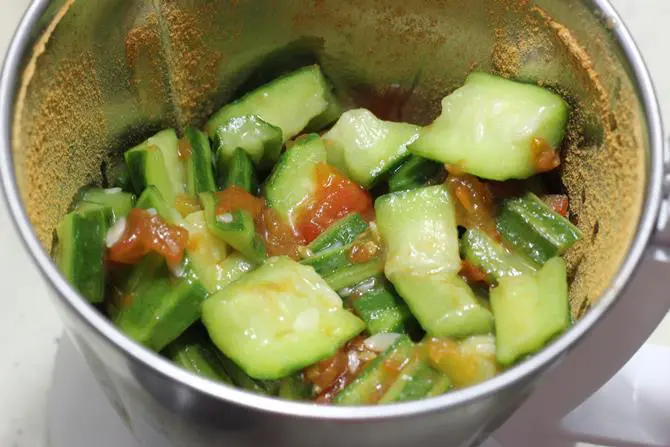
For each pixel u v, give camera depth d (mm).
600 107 253
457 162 262
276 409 203
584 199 259
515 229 262
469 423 217
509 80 270
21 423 270
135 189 269
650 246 238
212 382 205
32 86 235
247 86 283
